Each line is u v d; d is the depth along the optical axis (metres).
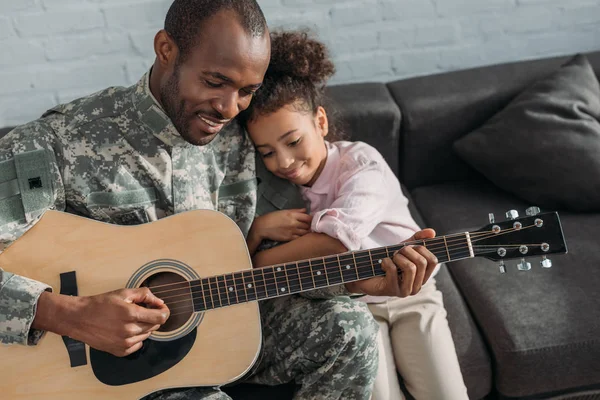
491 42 2.59
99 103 1.55
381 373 1.77
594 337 1.79
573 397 1.88
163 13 2.38
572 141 2.17
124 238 1.52
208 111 1.44
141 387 1.46
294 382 1.74
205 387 1.51
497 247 1.49
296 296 1.69
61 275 1.49
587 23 2.62
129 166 1.55
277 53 1.69
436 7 2.51
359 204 1.65
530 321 1.83
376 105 2.24
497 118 2.27
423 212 2.30
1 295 1.41
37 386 1.44
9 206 1.47
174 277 1.53
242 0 1.40
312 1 2.44
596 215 2.18
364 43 2.53
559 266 1.99
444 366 1.79
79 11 2.31
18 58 2.33
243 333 1.51
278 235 1.70
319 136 1.76
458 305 1.96
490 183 2.40
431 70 2.61
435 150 2.35
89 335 1.41
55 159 1.51
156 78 1.51
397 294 1.50
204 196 1.63
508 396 1.86
